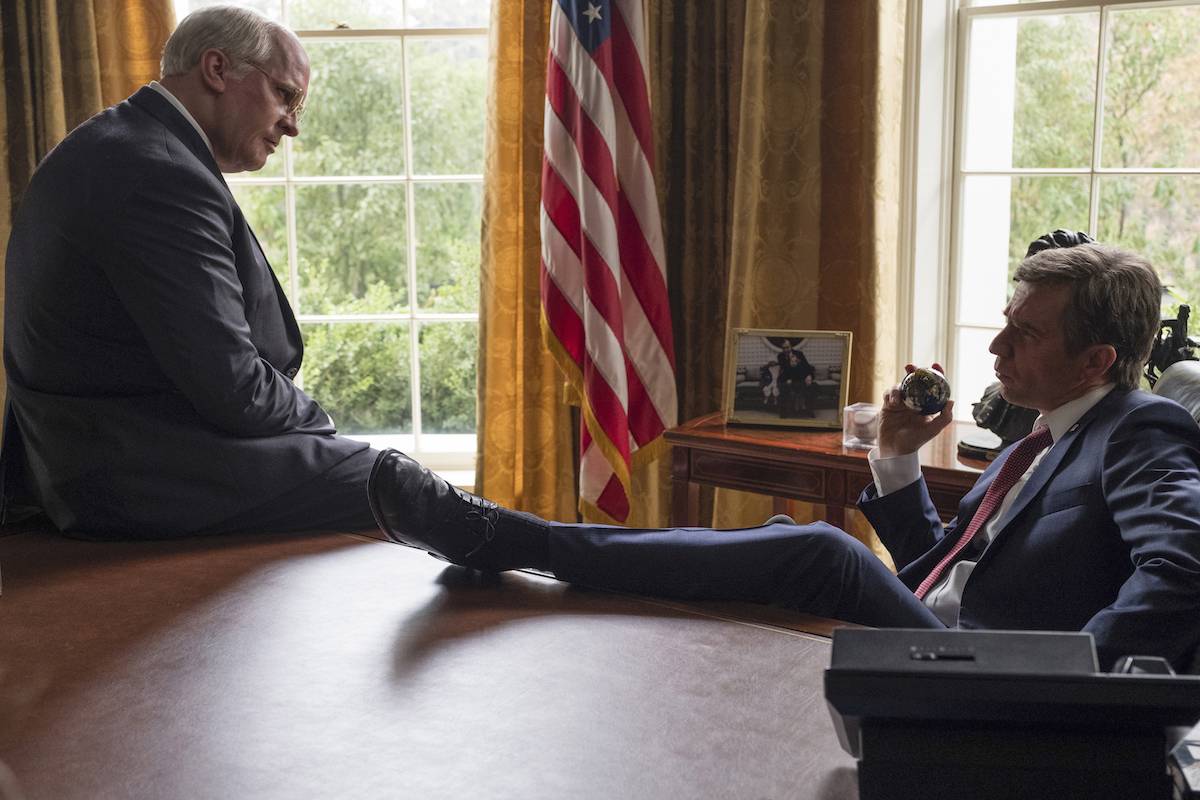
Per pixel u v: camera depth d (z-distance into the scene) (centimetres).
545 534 204
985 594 183
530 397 379
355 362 625
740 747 144
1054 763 106
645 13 356
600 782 135
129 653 174
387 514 199
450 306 629
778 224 343
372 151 634
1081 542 174
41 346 223
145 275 212
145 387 226
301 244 645
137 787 135
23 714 154
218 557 219
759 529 200
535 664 170
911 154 352
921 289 363
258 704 157
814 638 180
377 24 542
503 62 365
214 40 230
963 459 266
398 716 153
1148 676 101
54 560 217
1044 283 186
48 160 222
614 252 340
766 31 333
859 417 279
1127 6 337
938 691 103
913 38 345
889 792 109
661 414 352
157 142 219
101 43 377
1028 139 361
